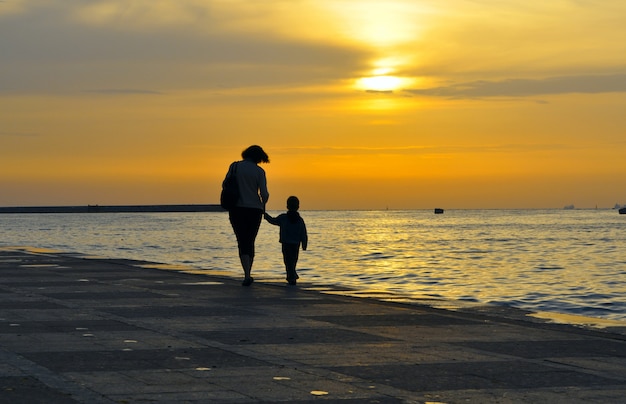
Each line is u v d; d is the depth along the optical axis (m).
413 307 13.02
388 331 10.49
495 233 124.44
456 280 36.03
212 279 17.73
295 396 7.02
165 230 142.75
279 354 8.88
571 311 24.36
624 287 33.16
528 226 176.00
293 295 14.68
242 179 16.36
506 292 30.47
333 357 8.73
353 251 65.25
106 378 7.61
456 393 7.19
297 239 17.05
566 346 9.48
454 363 8.46
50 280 17.08
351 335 10.16
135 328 10.60
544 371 8.09
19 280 17.03
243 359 8.59
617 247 75.62
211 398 6.91
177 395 6.99
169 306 12.90
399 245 79.00
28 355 8.70
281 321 11.32
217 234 118.94
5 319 11.33
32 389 7.14
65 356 8.66
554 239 97.62
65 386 7.27
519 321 11.52
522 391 7.27
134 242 86.50
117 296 14.23
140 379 7.59
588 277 39.00
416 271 41.66
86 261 22.86
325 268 42.81
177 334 10.15
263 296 14.45
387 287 31.70
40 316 11.66
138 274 18.67
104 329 10.51
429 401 6.91
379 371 8.05
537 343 9.67
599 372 8.06
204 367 8.16
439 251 66.31
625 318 22.52
